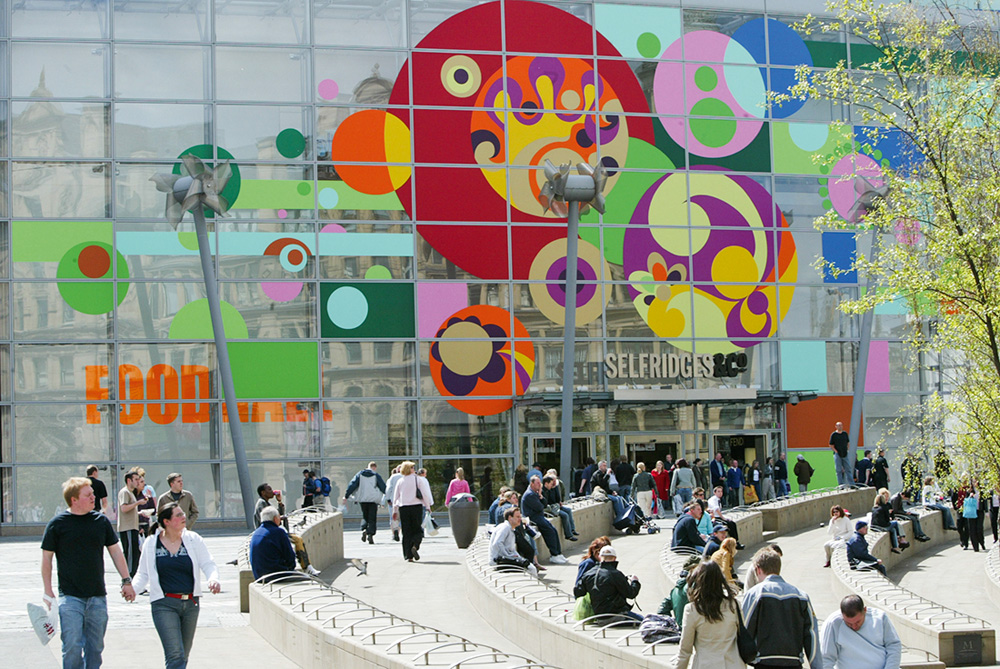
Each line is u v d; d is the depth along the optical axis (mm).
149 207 32344
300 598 12828
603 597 12305
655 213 35562
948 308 15711
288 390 32594
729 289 35906
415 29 34250
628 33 35844
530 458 33906
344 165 33438
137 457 31703
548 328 34406
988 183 14859
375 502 25047
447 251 33875
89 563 8742
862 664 8633
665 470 34281
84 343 31766
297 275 32938
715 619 7602
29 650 11695
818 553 25094
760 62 36750
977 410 16828
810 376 36344
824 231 36812
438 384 33469
